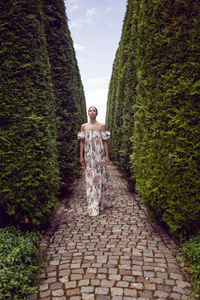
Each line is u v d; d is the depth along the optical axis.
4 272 1.53
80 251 2.21
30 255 1.94
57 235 2.64
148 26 2.44
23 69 2.41
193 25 1.94
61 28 4.53
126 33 5.91
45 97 2.77
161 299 1.49
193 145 2.02
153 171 2.43
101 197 3.56
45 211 2.64
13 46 2.34
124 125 4.71
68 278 1.75
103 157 3.48
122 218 3.18
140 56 2.75
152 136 2.46
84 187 5.53
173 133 2.09
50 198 2.79
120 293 1.55
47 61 3.21
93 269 1.86
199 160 2.03
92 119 3.49
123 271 1.82
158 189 2.38
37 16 2.87
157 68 2.32
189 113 2.01
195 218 2.13
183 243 2.20
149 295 1.53
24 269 1.73
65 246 2.33
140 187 2.90
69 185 5.36
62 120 4.55
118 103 6.81
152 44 2.37
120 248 2.24
